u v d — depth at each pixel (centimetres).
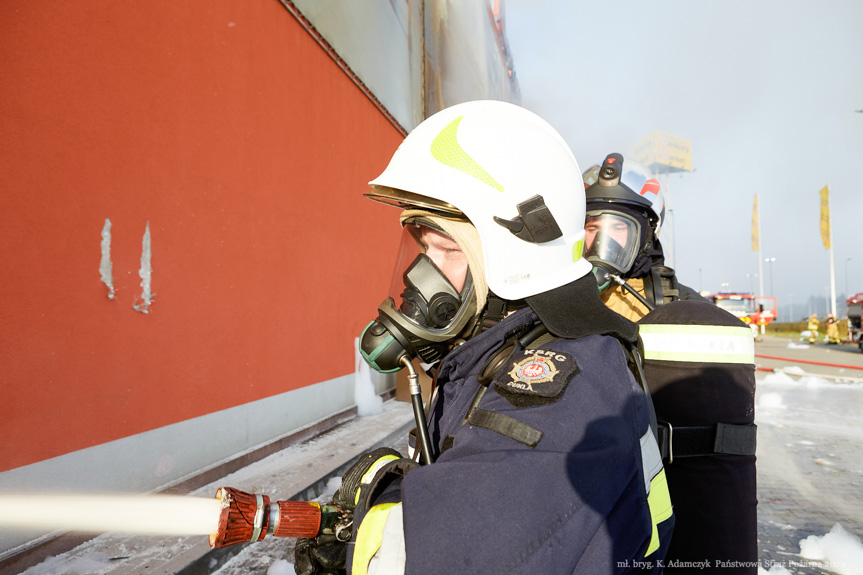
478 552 55
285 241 421
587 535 59
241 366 359
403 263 102
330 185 508
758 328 3278
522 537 55
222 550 234
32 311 214
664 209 203
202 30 323
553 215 88
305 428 437
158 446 280
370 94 617
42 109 219
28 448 212
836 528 282
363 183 596
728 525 105
